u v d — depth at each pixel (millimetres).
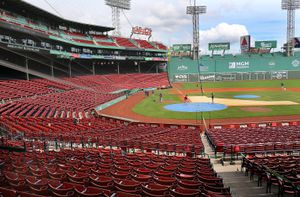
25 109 36969
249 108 45875
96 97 55656
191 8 100938
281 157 15969
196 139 23562
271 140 21188
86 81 73750
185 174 12852
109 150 19031
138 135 25672
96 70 93125
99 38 90000
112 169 13078
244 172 15914
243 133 25422
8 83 49750
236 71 99938
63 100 47438
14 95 43906
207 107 48188
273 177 11922
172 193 9031
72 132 25859
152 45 106375
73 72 81000
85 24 80750
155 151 21391
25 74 61531
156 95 69625
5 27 46375
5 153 16219
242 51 112750
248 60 100062
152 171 12672
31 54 62969
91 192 8961
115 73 95812
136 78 93000
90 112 42875
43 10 62531
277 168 12734
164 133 27422
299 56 99438
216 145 20297
